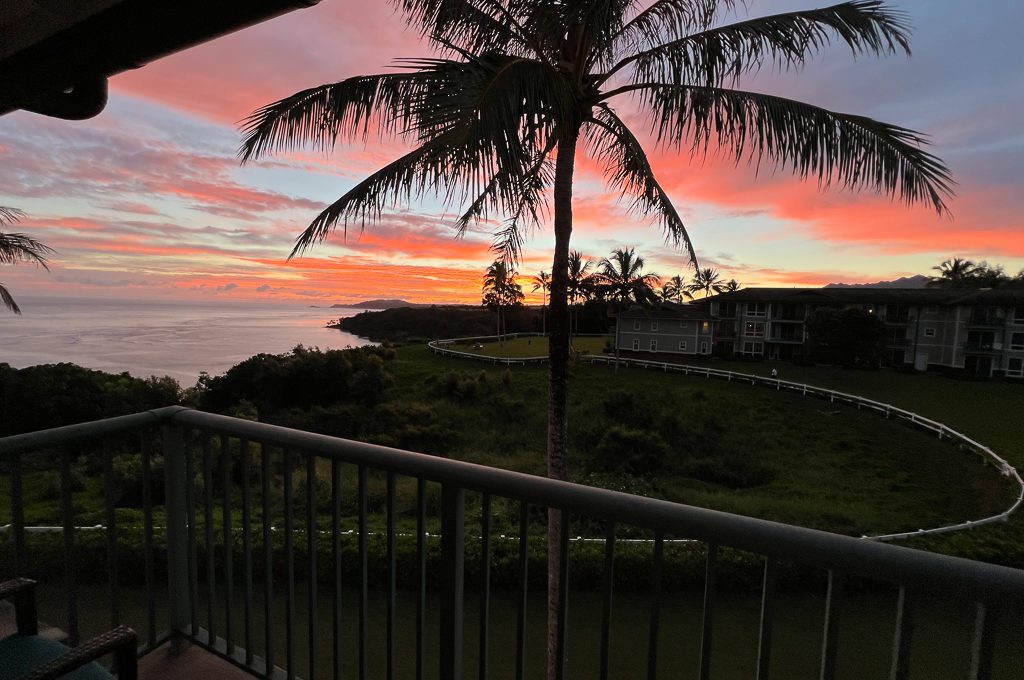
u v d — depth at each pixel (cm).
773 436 2277
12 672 113
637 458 1989
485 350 4106
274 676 169
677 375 3322
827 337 3884
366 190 460
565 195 621
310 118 518
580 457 2058
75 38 156
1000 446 2050
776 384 3014
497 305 5400
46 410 1773
